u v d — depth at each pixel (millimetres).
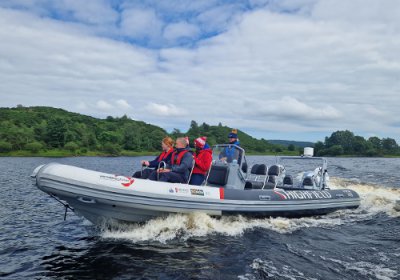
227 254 5516
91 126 109562
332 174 22500
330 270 4934
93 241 6254
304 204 8086
